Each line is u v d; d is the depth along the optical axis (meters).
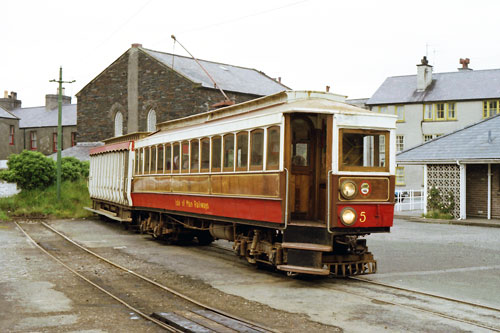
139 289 9.95
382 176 10.18
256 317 7.89
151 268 12.25
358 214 9.91
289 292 9.59
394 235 19.02
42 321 7.65
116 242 17.41
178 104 35.88
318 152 10.91
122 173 20.16
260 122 10.97
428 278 10.97
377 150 10.22
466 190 24.38
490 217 23.55
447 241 17.25
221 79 37.69
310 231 10.02
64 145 57.03
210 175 13.14
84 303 8.76
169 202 15.83
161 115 37.03
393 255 14.20
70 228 21.84
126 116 39.56
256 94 37.59
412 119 43.91
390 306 8.51
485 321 7.62
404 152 26.41
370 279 10.82
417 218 24.77
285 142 10.22
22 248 15.53
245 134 11.58
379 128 10.20
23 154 31.52
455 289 9.89
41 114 61.09
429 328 7.26
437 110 43.06
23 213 27.39
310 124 10.91
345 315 7.96
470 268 12.20
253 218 11.22
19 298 9.09
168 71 36.44
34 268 12.10
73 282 10.52
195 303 8.73
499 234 19.33
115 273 11.59
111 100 40.59
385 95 45.44
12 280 10.68
